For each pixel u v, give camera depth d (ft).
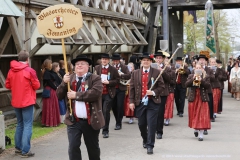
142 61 23.30
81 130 16.98
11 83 22.25
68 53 40.19
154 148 24.57
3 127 23.17
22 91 22.00
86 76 16.99
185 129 31.60
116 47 49.42
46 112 31.53
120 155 22.75
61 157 22.16
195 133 27.99
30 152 22.35
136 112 23.50
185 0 61.62
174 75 32.99
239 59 64.34
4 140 23.29
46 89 31.60
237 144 25.90
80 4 42.75
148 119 22.89
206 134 29.27
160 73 23.02
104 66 28.19
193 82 26.00
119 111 30.81
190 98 26.81
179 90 38.81
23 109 22.16
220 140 27.22
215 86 37.63
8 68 35.27
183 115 39.93
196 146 25.22
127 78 30.68
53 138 27.37
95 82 16.90
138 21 61.00
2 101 33.50
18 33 31.68
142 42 56.75
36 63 37.52
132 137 28.07
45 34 16.55
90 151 17.56
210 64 38.34
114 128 31.63
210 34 55.01
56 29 16.44
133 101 23.40
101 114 17.07
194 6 64.69
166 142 26.45
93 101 16.78
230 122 35.63
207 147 24.94
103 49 50.34
